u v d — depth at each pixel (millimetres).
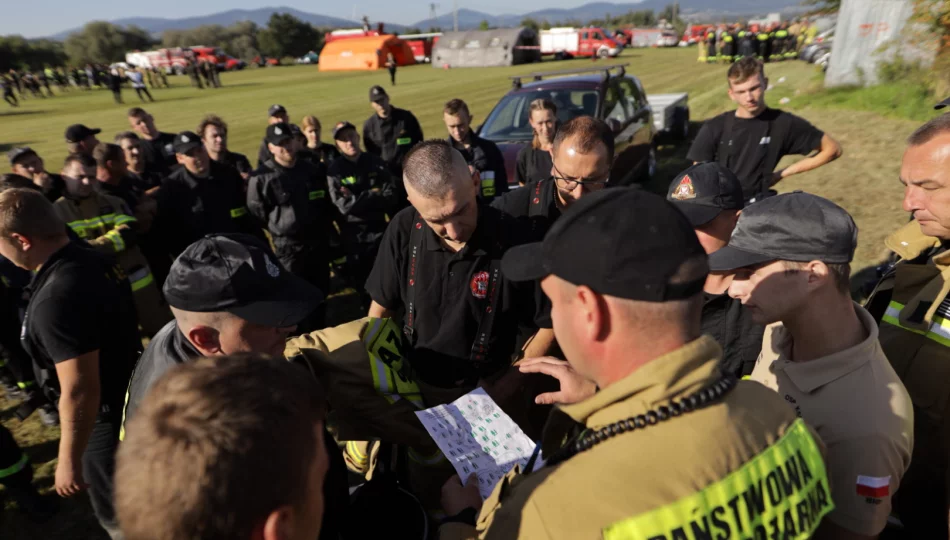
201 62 33156
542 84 7574
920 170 1590
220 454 741
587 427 1004
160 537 749
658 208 905
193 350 1493
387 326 1902
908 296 1657
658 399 884
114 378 2361
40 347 2260
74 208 3906
